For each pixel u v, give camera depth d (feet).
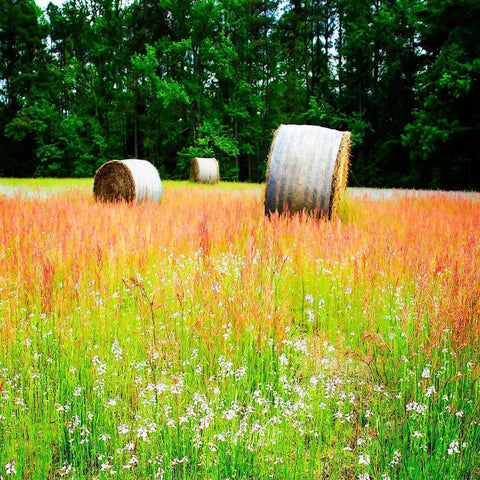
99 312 12.50
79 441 8.52
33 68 138.92
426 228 24.70
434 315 11.80
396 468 8.25
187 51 140.77
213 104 146.30
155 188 43.73
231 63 141.90
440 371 10.66
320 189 29.91
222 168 138.51
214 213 31.40
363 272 15.94
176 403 9.21
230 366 10.06
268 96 151.02
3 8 136.26
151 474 7.89
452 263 16.29
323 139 30.45
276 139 31.35
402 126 109.50
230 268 17.57
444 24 86.43
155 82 133.59
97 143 136.67
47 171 134.31
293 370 11.31
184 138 145.18
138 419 8.94
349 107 120.67
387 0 118.21
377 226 26.14
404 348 11.81
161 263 17.47
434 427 9.07
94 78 146.20
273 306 12.67
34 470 7.99
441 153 87.71
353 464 8.35
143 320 12.32
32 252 16.24
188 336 11.77
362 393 10.62
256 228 22.24
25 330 11.62
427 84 84.69
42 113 130.52
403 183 105.40
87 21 147.84
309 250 18.95
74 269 14.97
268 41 144.87
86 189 57.16
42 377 9.81
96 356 9.89
